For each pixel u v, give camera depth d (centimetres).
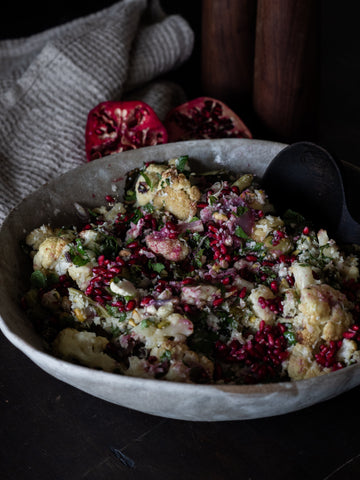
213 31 73
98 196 62
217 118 74
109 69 77
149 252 55
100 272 53
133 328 51
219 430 51
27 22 101
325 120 85
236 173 64
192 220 56
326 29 103
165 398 45
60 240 55
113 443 50
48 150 72
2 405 53
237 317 52
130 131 71
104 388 46
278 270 54
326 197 58
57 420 52
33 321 53
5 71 84
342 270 55
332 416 51
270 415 48
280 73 69
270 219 56
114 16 82
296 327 50
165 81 86
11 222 56
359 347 50
